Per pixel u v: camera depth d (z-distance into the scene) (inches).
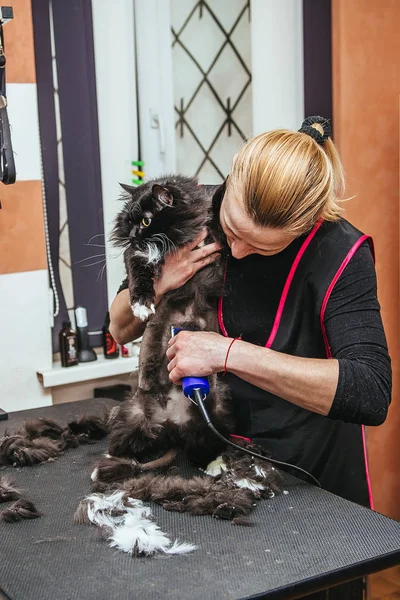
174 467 55.2
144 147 100.7
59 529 45.5
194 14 100.3
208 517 46.7
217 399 57.6
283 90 98.0
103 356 96.3
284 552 41.7
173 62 100.3
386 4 95.1
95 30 92.5
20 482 53.8
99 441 62.9
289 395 50.4
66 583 38.6
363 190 97.3
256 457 52.7
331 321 52.7
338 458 58.7
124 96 95.2
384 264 100.6
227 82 103.3
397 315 102.4
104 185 96.3
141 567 40.3
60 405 72.9
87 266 95.0
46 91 88.4
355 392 49.2
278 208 46.7
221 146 105.4
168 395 57.9
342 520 46.0
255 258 57.2
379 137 97.4
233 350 50.6
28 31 81.4
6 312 84.2
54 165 90.4
